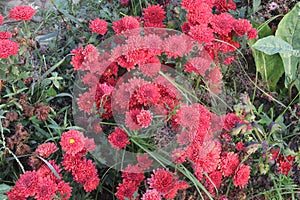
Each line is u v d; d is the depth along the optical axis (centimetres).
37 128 106
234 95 122
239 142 111
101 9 131
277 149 114
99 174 110
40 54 122
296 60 127
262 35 131
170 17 123
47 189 95
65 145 98
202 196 103
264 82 128
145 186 105
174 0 125
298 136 119
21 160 107
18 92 108
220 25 114
